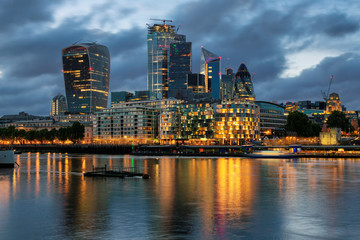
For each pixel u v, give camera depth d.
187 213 62.56
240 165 174.12
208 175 123.94
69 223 56.09
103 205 69.50
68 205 69.69
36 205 69.88
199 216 60.34
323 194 83.00
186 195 80.62
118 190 87.50
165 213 62.66
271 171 139.75
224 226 54.19
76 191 86.19
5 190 88.44
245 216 60.50
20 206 68.94
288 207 67.81
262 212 63.44
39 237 49.28
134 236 49.25
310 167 161.12
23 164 181.12
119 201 73.50
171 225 54.78
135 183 100.50
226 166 166.88
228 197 78.50
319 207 68.06
